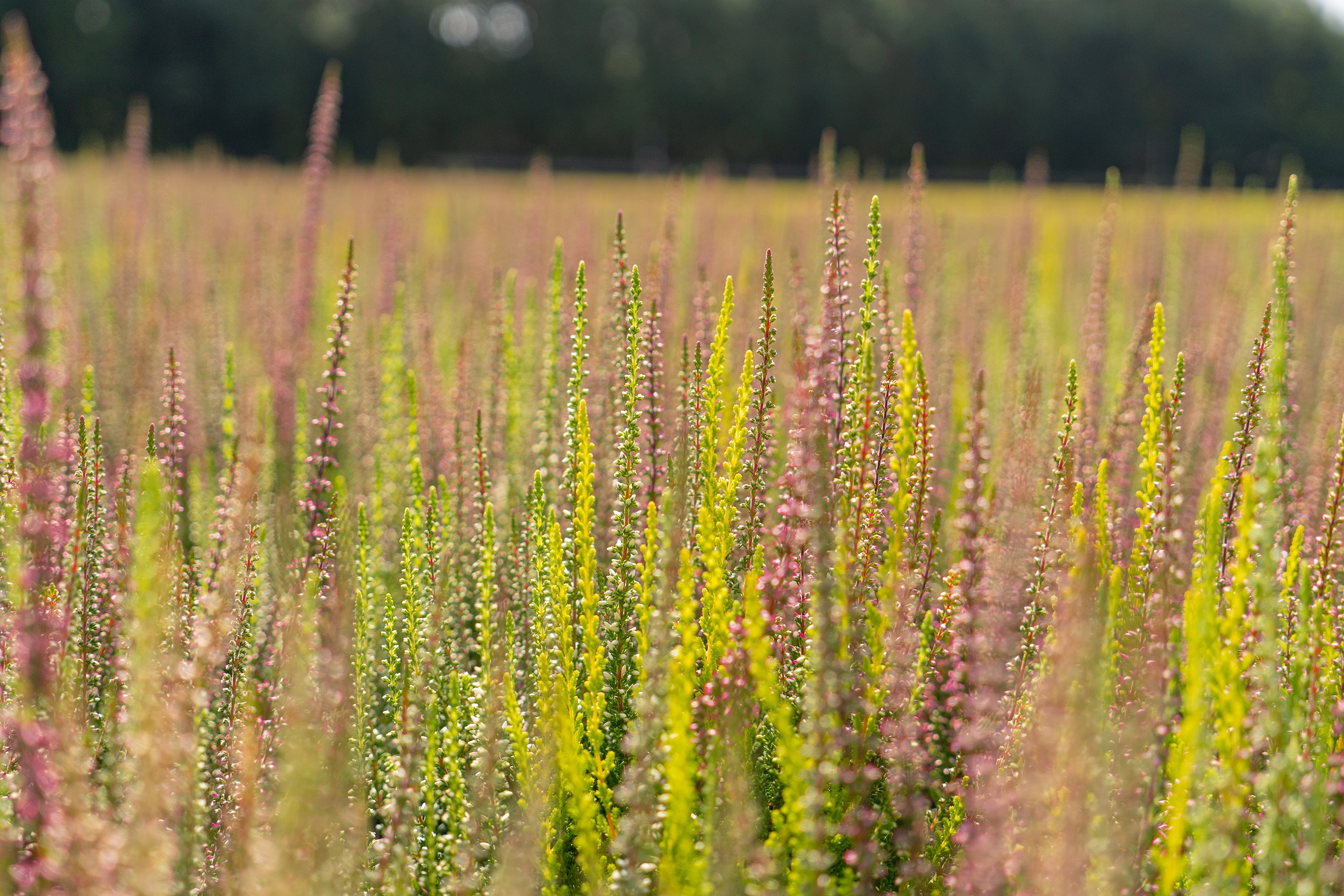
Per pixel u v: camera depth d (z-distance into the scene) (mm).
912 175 5707
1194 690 2576
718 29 65562
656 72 63500
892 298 5844
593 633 3125
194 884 2730
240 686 3346
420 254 8961
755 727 3125
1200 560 2848
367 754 3324
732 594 3355
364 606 3490
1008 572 3680
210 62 51375
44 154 2500
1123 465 4504
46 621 2701
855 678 3006
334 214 11797
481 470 4297
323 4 57531
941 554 3977
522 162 38156
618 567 3424
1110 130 66500
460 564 4270
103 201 11195
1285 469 3395
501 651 3697
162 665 2936
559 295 4742
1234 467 3348
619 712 3398
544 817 3012
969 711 3127
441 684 3373
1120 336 7250
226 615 3236
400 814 2918
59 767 2488
